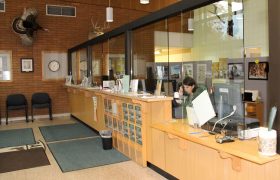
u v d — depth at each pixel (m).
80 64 7.82
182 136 3.02
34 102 7.92
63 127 6.83
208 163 2.74
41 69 8.31
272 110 2.23
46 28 8.30
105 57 6.40
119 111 4.53
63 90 8.65
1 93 7.84
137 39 4.95
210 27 4.45
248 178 2.32
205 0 3.01
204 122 3.05
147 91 4.47
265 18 5.71
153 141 3.69
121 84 4.77
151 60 4.92
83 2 8.71
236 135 2.76
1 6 7.75
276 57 2.27
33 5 8.10
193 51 4.68
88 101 6.51
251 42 6.03
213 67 4.25
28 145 5.16
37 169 3.90
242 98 2.77
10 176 3.66
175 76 4.39
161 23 4.49
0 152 4.75
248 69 6.03
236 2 3.83
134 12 9.38
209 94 3.09
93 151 4.68
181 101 3.80
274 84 2.30
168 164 3.39
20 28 7.73
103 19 9.02
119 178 3.53
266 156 2.24
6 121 7.46
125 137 4.37
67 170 3.83
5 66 7.86
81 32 8.76
